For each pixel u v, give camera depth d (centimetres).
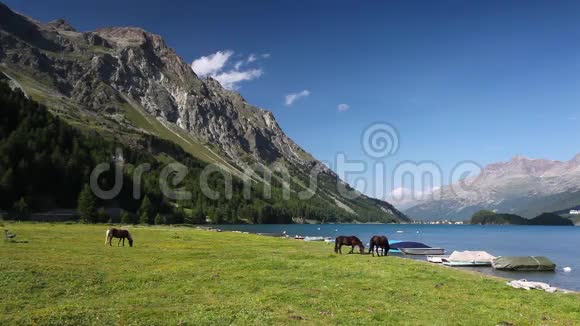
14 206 13675
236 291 2592
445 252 8294
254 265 3603
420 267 4025
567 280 4831
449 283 3133
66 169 17350
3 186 14312
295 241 7919
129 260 3862
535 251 10144
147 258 4072
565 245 12650
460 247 11488
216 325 1861
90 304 2223
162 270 3306
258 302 2291
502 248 11256
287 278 3019
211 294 2514
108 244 5444
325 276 3173
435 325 1964
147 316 1984
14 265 3106
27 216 13625
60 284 2683
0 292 2445
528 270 5597
